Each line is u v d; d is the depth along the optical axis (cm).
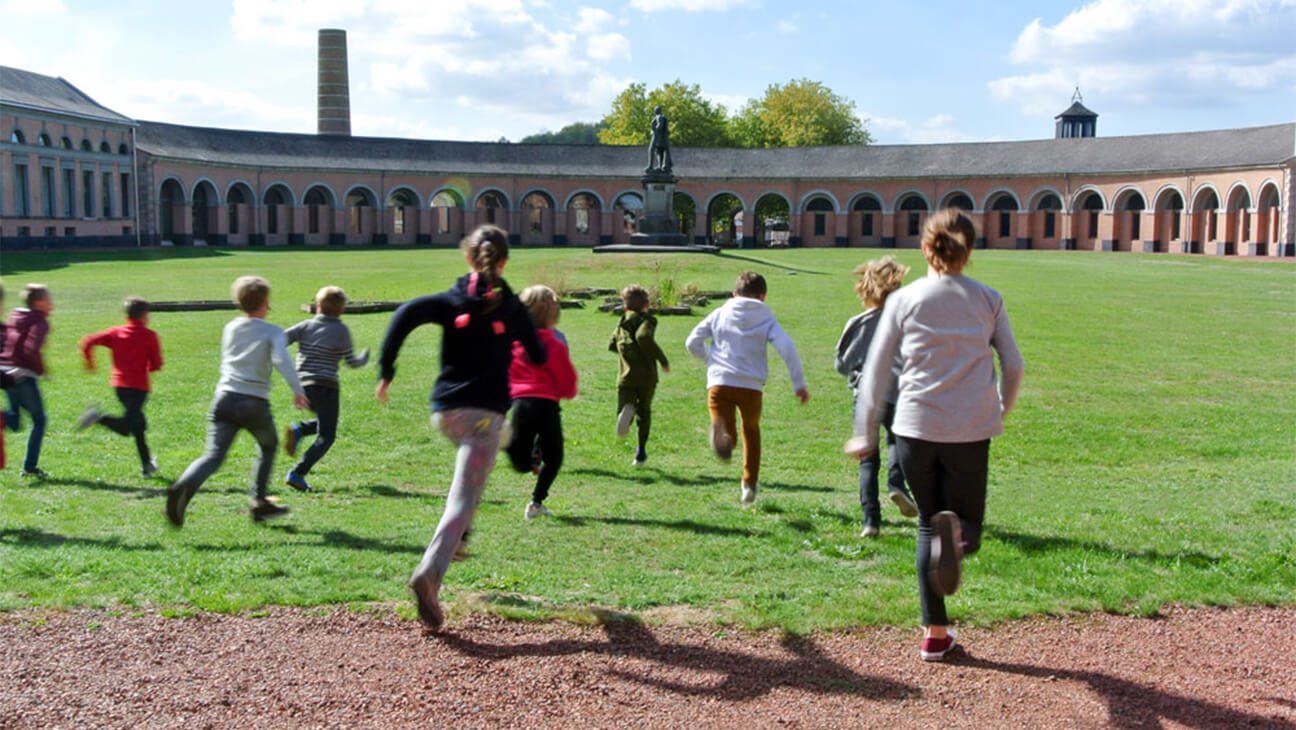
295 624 515
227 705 421
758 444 831
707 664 479
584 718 419
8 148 5294
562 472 992
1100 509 843
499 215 8169
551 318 757
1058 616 560
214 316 2278
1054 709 440
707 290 3173
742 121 9500
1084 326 2392
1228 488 941
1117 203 7312
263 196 7275
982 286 491
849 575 635
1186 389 1575
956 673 478
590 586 595
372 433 1152
